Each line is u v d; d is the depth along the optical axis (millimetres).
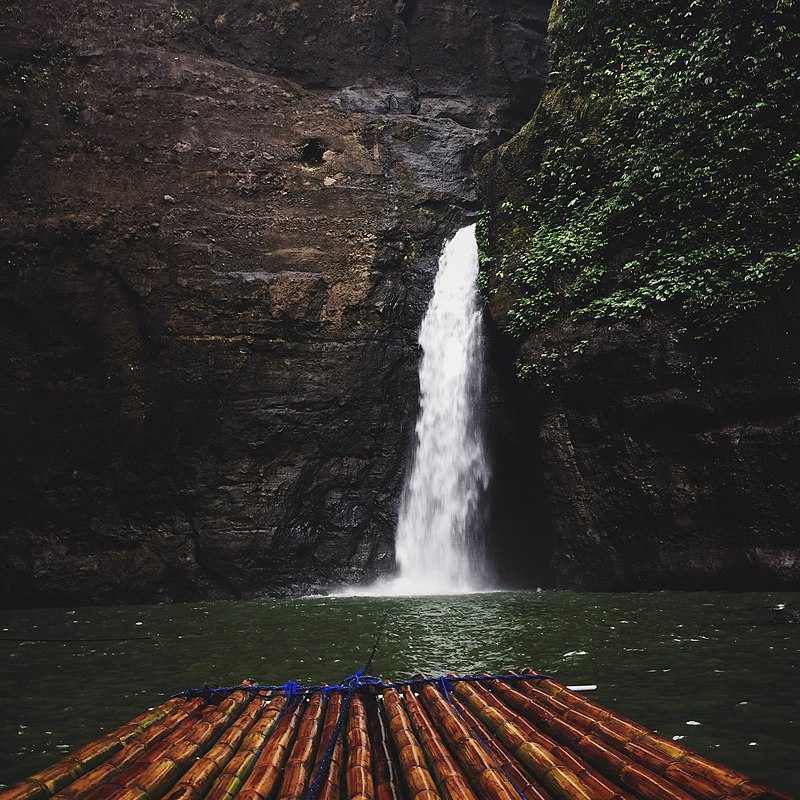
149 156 16188
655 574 12156
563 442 13312
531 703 4195
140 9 17031
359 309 16734
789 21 12086
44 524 14852
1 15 15938
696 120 12703
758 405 11508
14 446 14852
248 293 15984
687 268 12352
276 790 3020
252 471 15516
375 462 16531
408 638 8234
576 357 13164
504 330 14500
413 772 3094
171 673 6859
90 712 5531
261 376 15859
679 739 4297
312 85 18562
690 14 13016
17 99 15609
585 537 12945
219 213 16297
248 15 18141
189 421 15422
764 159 12031
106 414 15258
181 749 3408
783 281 11375
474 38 20094
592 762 3238
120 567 14805
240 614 11586
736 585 11430
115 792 2881
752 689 5367
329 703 4449
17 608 14250
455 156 18266
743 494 11469
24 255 15234
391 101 18797
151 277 15664
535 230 14703
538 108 15133
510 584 15570
